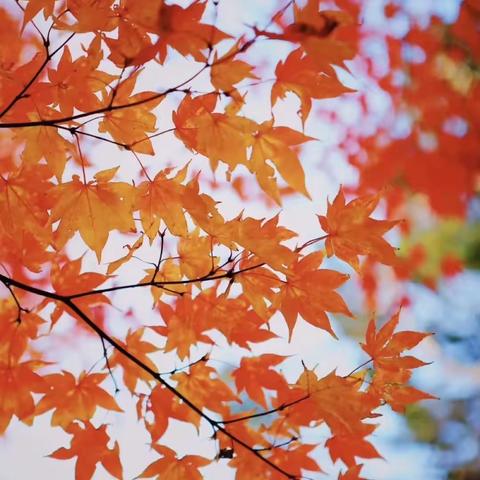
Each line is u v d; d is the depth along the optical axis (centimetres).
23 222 137
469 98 254
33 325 138
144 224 138
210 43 125
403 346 137
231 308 139
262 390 140
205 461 139
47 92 136
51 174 136
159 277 140
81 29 129
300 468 140
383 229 134
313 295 135
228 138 131
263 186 132
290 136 130
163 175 137
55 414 139
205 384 141
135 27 129
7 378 138
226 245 136
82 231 137
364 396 137
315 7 125
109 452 139
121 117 136
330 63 126
